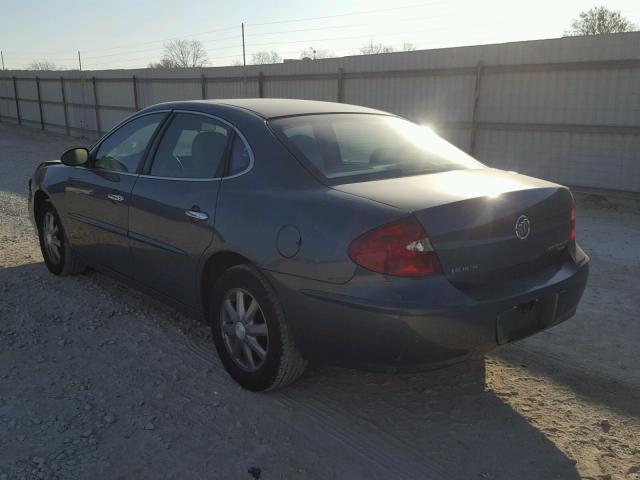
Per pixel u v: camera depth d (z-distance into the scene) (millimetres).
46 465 2562
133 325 4133
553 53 9719
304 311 2811
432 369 2686
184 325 4160
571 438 2887
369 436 2881
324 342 2789
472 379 3475
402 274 2547
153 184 3789
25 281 5047
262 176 3146
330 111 3750
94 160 4574
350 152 3297
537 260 2988
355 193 2822
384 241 2555
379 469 2625
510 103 10422
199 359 3643
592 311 4648
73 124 25578
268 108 3623
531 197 2945
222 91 17469
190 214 3402
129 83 21547
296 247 2811
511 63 10250
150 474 2537
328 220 2738
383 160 3314
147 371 3469
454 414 3092
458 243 2635
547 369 3621
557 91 9805
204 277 3467
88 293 4750
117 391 3229
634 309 4703
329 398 3230
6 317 4223
